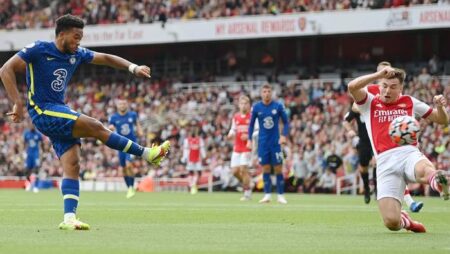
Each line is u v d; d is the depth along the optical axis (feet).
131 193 103.09
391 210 41.65
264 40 196.03
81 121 42.27
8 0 203.00
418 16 157.48
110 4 191.83
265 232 43.27
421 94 147.13
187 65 198.29
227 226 48.03
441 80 152.66
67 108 42.80
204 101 172.76
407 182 42.50
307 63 192.95
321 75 181.88
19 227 45.34
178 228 45.75
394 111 42.91
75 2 196.75
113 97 188.85
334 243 36.68
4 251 31.71
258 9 174.50
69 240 36.88
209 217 57.57
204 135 159.63
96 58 44.73
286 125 88.28
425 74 150.92
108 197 104.22
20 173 166.30
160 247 33.88
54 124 42.47
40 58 42.65
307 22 167.32
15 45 195.21
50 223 49.16
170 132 163.02
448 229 46.21
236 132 100.48
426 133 131.34
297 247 34.58
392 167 41.68
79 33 42.98
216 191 141.90
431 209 72.69
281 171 88.48
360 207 75.92
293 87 164.25
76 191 43.62
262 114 88.02
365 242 37.22
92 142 163.22
